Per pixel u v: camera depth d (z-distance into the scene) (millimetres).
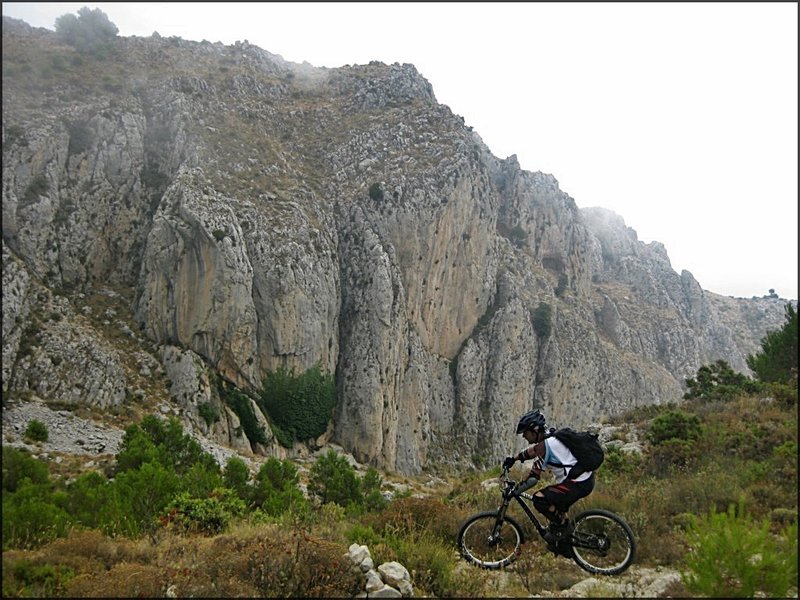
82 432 30828
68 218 45000
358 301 54000
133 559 10125
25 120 44969
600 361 91438
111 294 45906
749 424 16922
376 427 50406
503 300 72938
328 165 63094
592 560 9195
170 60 66500
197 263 43594
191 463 23453
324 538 11117
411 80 76562
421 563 9195
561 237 106625
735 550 7312
